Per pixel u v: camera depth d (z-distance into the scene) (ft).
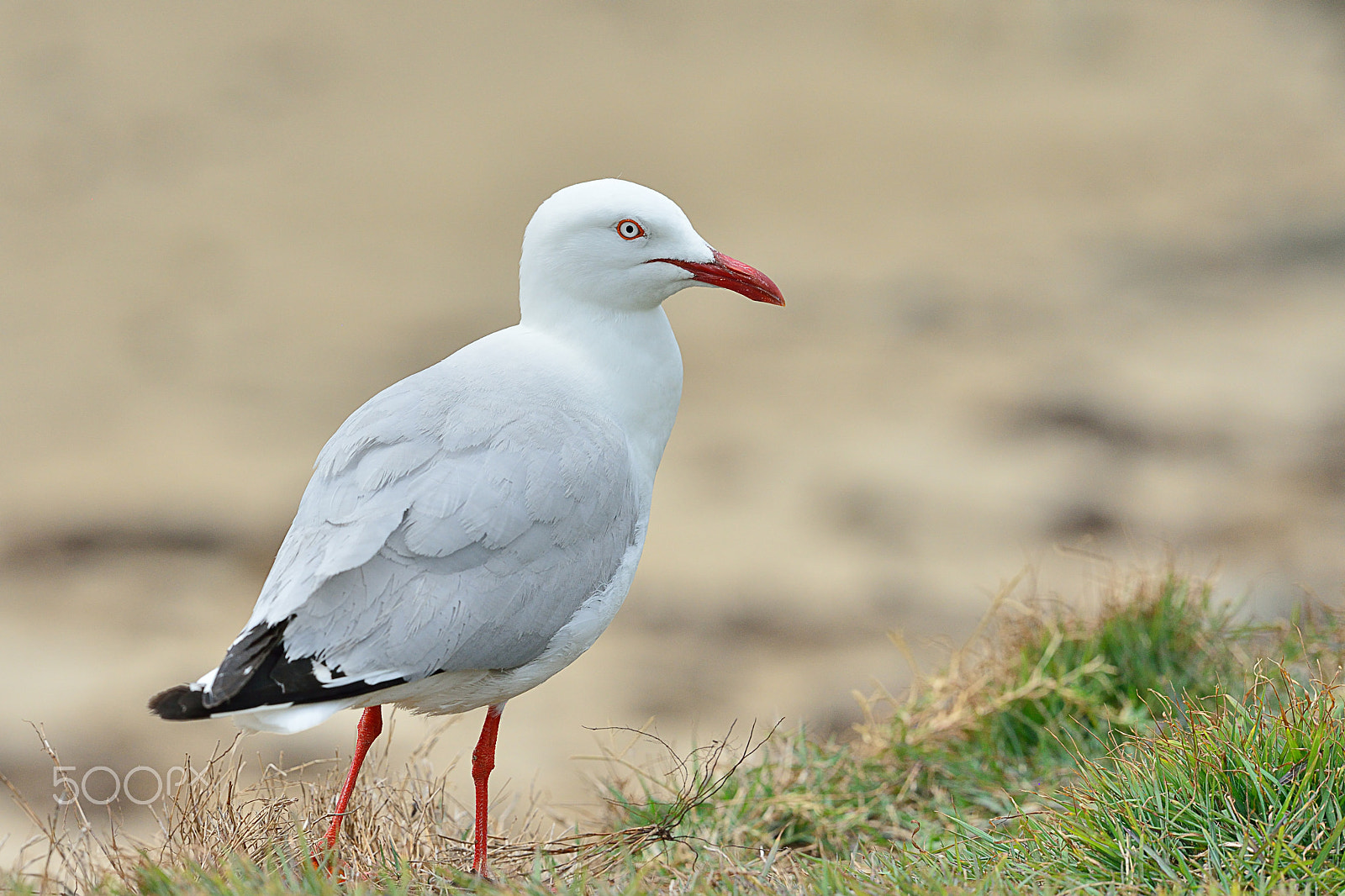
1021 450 60.64
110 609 48.98
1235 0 127.85
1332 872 15.74
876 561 52.03
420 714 20.25
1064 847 17.42
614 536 19.79
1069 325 73.92
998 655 26.43
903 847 19.16
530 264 21.30
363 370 69.51
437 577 18.12
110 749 39.17
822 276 80.94
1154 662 25.16
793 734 24.44
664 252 20.92
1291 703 17.99
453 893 17.72
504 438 18.93
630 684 43.80
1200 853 16.74
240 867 17.35
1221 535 50.75
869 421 64.28
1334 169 95.04
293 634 17.71
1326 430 60.70
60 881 17.95
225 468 60.64
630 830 19.98
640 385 21.17
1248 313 74.54
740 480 59.57
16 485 58.80
